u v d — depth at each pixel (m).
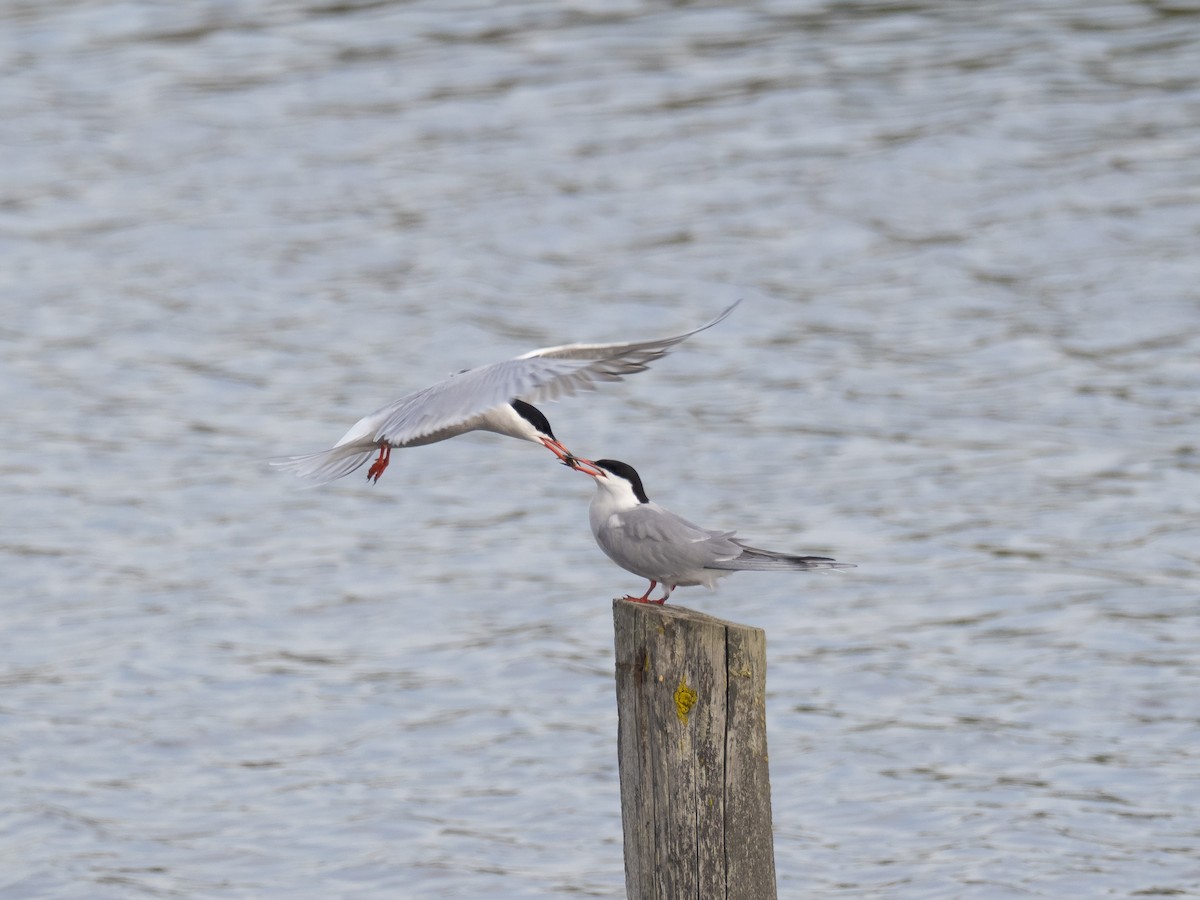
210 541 15.28
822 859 10.25
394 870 10.26
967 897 9.72
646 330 19.61
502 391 5.34
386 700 12.48
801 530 14.98
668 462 16.50
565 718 12.17
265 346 19.61
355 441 6.97
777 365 18.72
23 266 21.88
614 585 14.30
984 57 27.56
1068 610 13.45
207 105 26.92
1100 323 19.39
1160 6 29.64
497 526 15.52
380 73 27.83
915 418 17.34
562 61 27.98
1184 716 11.80
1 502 15.95
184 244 22.44
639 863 6.43
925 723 11.85
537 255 21.73
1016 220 22.11
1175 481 15.73
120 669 12.98
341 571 14.68
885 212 22.45
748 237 21.94
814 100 26.02
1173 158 23.62
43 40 29.89
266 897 10.05
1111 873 9.95
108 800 11.19
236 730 12.09
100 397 18.39
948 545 14.66
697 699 6.23
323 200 23.62
